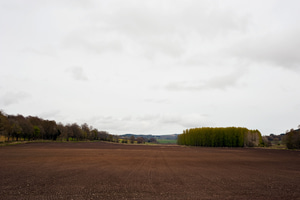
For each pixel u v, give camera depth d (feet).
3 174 65.72
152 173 73.77
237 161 124.98
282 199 40.68
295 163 115.03
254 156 168.14
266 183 57.31
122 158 130.72
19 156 128.67
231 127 462.19
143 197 41.06
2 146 238.68
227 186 52.80
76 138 567.18
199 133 510.58
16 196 40.09
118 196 41.50
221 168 91.15
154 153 190.80
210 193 45.11
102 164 96.99
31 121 444.96
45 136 461.78
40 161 103.76
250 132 440.45
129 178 62.59
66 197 40.01
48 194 41.98
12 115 416.46
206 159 136.67
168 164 104.37
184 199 40.09
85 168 82.33
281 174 74.64
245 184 55.67
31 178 59.41
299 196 43.09
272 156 169.07
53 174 66.95
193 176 68.44
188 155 173.06
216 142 468.34
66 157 127.75
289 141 294.25
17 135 340.39
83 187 49.11
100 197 40.47
